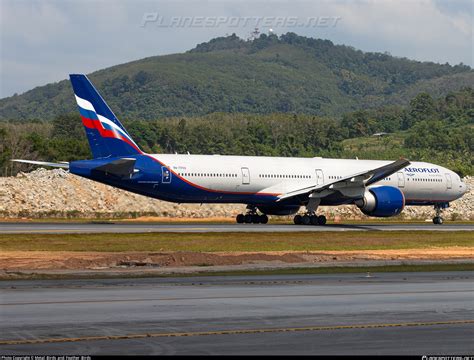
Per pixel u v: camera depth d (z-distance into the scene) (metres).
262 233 89.62
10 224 97.81
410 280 51.22
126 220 120.12
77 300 39.75
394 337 31.28
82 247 71.12
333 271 57.44
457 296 42.91
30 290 43.56
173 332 31.81
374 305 39.25
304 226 107.19
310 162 116.12
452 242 87.12
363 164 120.19
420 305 39.41
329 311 37.22
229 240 81.31
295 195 109.06
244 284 47.94
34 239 76.38
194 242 78.38
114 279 50.03
